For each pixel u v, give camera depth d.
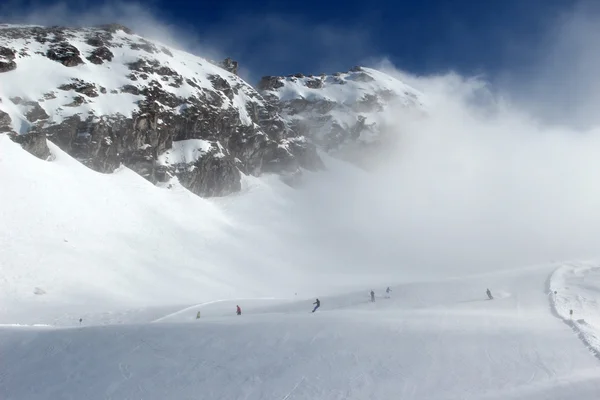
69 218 78.12
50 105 105.62
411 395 18.81
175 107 132.62
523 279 53.47
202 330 29.30
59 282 61.91
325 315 34.53
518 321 31.16
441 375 20.75
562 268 60.09
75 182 89.81
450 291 49.31
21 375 23.77
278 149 170.62
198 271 82.25
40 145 91.81
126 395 20.91
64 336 28.78
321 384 20.62
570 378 18.95
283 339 27.22
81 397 21.05
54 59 118.38
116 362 24.58
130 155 114.69
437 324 30.22
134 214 93.31
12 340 28.56
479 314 34.47
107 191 94.81
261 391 20.34
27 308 53.22
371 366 22.39
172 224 97.94
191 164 126.12
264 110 178.62
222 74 172.50
